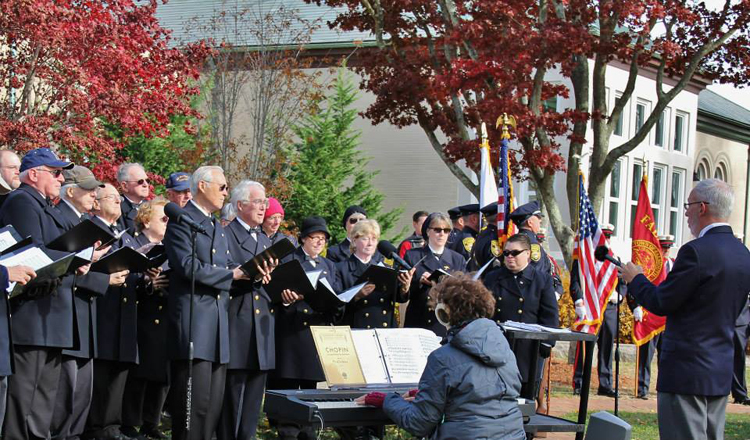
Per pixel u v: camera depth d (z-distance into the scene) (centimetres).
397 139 2820
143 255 804
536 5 1777
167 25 2939
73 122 1498
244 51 2448
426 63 1847
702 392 686
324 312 931
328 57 2792
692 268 684
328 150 2553
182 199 973
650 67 2877
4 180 866
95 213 890
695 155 3656
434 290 640
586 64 1830
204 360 793
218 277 790
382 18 1889
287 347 928
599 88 1817
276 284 837
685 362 691
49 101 1503
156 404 966
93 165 1526
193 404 790
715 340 690
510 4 1609
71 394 832
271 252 790
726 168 3894
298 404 662
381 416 668
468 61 1591
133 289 898
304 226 982
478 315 622
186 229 795
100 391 889
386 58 1902
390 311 985
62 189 851
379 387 712
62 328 775
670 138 3073
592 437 658
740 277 691
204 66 2511
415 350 739
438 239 1050
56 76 1457
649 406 1366
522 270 953
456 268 1052
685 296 688
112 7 1568
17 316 754
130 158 2356
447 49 1800
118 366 893
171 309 797
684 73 1775
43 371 786
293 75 2430
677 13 1606
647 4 1577
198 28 2808
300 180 2539
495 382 605
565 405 1316
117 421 901
